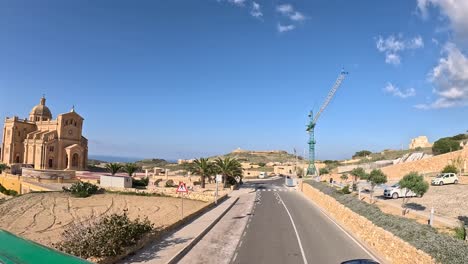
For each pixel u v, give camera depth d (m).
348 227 25.66
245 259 17.28
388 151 131.88
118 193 54.28
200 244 20.38
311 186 53.84
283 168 143.75
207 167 68.19
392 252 16.56
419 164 65.56
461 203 30.19
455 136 100.56
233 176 71.06
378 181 38.22
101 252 15.69
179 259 17.20
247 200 48.41
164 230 22.39
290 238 22.22
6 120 96.25
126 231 17.55
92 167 103.44
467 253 11.88
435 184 44.53
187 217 28.05
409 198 36.78
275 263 16.61
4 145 96.19
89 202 46.38
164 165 180.38
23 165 83.06
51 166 88.81
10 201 46.25
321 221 29.33
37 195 49.19
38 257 3.05
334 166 125.69
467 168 57.12
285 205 42.06
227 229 25.42
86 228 17.03
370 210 22.70
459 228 18.34
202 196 49.25
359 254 18.27
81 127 94.69
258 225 27.19
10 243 3.52
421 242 14.12
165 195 53.31
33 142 88.69
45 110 105.19
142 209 41.81
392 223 18.14
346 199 30.02
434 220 24.11
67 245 16.11
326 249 19.33
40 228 32.84
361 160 122.75
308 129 132.50
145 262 16.05
